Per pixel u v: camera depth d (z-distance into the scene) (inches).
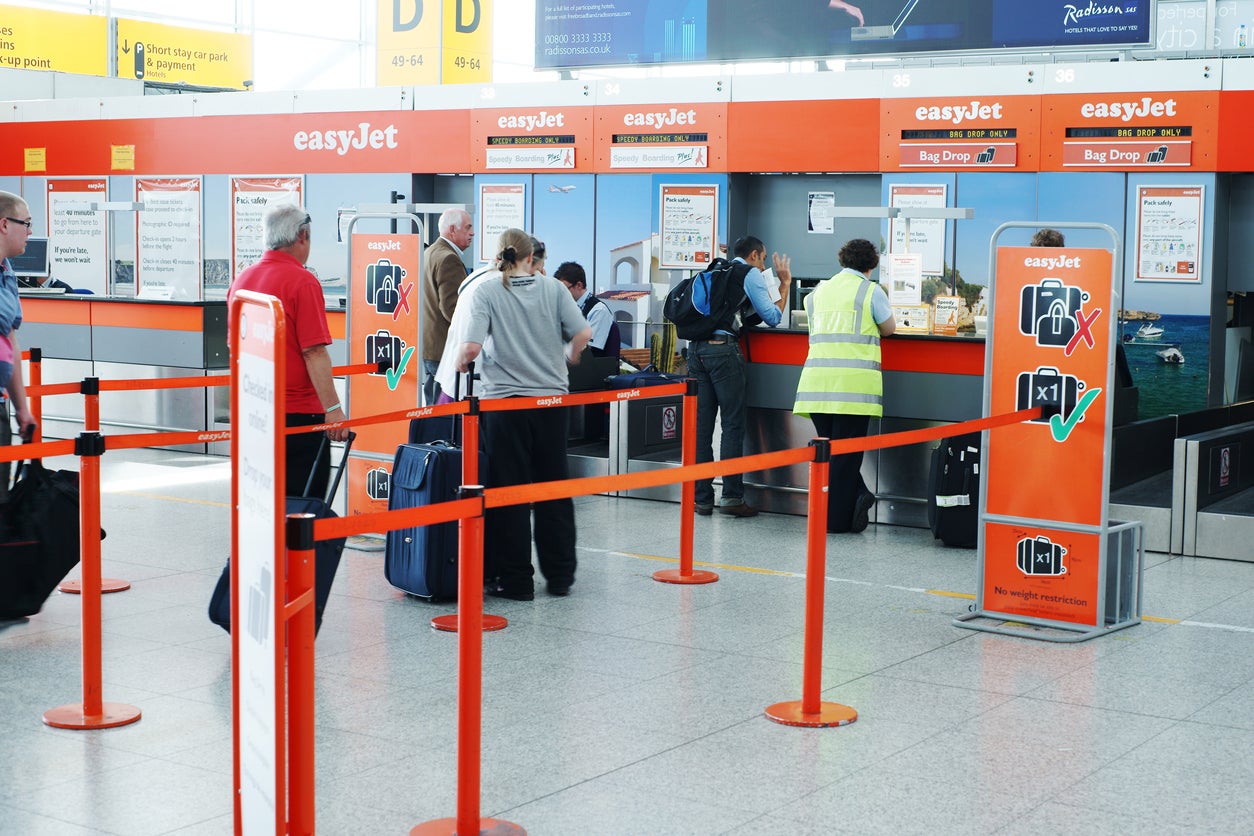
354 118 472.4
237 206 501.4
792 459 176.2
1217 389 370.0
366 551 285.0
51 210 548.4
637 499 360.8
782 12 450.0
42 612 232.4
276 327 102.3
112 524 309.7
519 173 444.8
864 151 387.9
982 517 232.4
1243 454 319.9
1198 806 150.5
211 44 866.8
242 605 115.1
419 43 781.9
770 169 400.8
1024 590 231.0
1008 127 369.1
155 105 518.9
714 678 198.8
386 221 467.8
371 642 215.8
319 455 228.4
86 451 173.9
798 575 270.2
